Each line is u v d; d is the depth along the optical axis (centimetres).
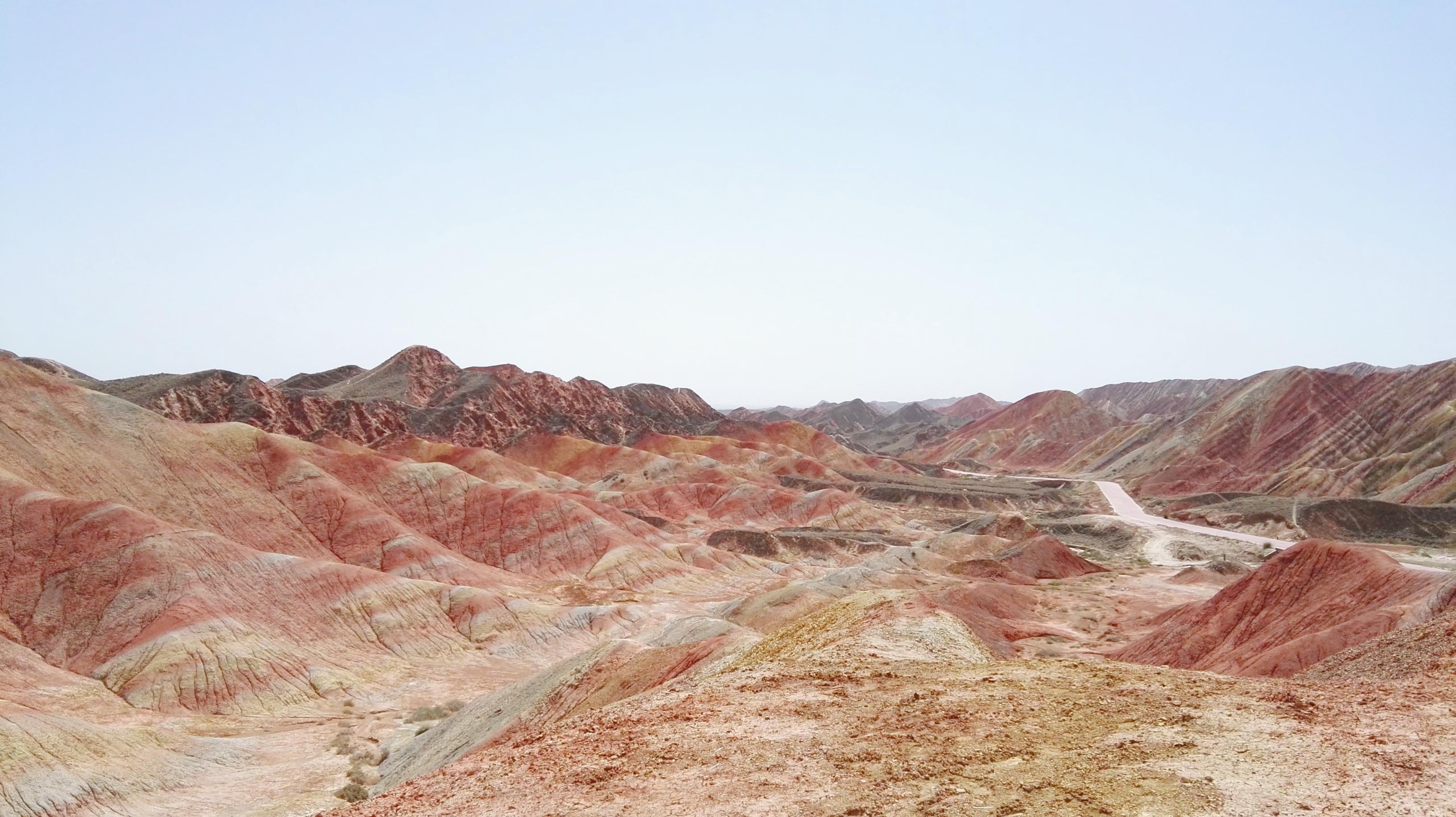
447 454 19212
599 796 1825
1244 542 13312
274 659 7794
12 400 10750
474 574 11262
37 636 7931
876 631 3419
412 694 7738
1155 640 6625
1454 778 1625
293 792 5159
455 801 1945
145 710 6856
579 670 4766
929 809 1616
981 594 8462
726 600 11762
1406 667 2839
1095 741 1941
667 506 18725
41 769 4716
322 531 11606
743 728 2211
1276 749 1817
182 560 8744
